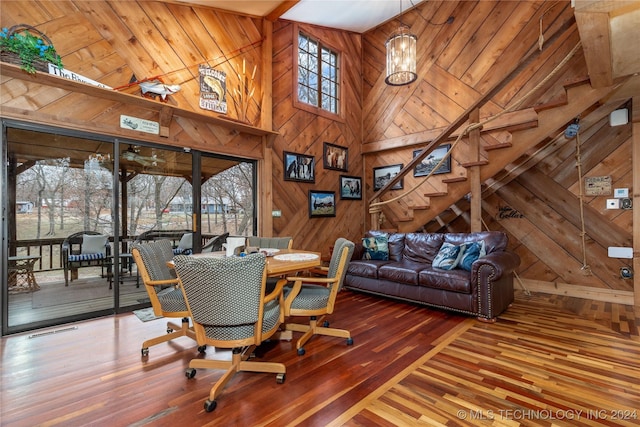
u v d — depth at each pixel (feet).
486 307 9.98
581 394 5.90
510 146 11.98
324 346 8.18
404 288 12.06
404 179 18.67
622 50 8.07
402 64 13.98
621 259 12.07
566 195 13.17
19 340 8.53
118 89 10.81
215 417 5.26
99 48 10.58
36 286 10.36
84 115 10.19
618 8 6.53
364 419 5.20
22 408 5.50
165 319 10.36
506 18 14.97
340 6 16.08
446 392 5.98
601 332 9.04
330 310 8.09
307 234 17.07
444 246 12.48
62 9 9.87
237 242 8.54
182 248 12.89
